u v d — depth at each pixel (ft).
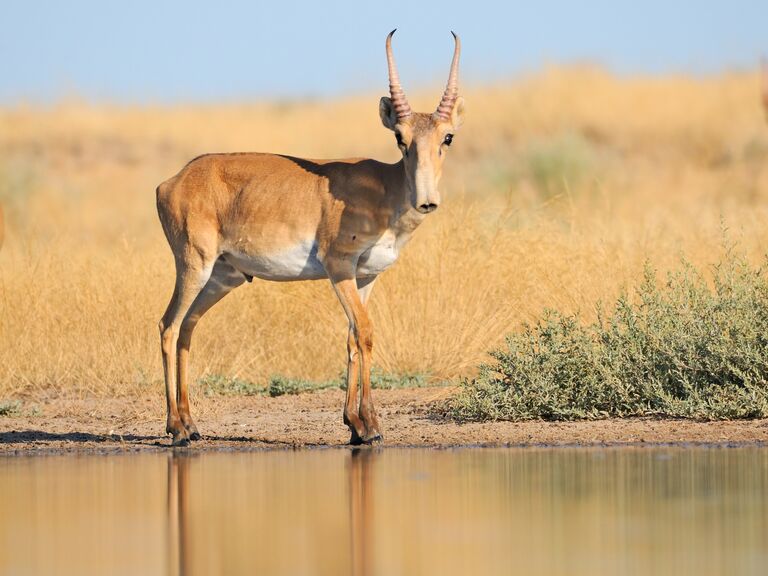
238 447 112.68
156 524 77.00
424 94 418.51
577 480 88.89
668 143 378.12
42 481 94.02
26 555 69.31
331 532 73.77
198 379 145.18
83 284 161.07
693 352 120.26
